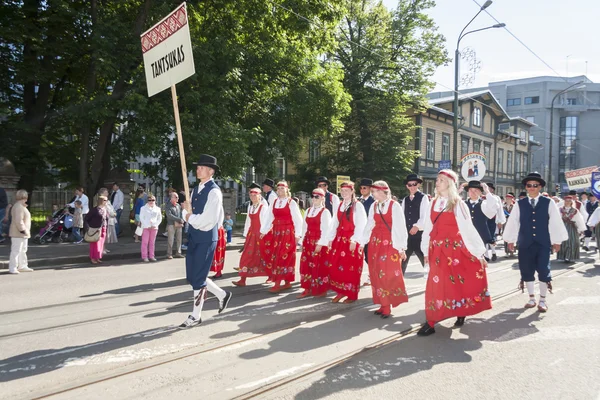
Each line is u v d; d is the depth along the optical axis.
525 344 5.13
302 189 32.50
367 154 30.17
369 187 8.74
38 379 3.95
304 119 20.89
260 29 19.30
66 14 15.98
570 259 11.96
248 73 18.80
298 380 4.00
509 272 10.32
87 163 18.66
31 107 20.00
